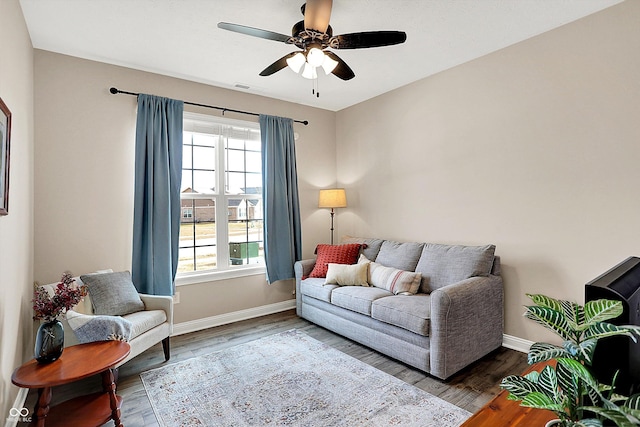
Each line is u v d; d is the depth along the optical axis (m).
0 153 1.66
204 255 3.72
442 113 3.42
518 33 2.69
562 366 0.91
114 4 2.23
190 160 3.65
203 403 2.18
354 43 2.16
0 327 1.72
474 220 3.17
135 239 3.09
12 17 1.99
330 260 3.71
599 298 0.89
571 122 2.55
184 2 2.23
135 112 3.22
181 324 3.46
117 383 2.43
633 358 0.87
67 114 2.89
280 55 3.00
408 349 2.58
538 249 2.75
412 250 3.39
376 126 4.13
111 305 2.57
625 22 2.29
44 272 2.76
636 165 2.27
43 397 1.63
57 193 2.83
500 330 2.86
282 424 1.96
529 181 2.79
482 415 1.13
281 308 4.17
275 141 4.05
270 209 3.95
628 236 2.31
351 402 2.17
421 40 2.78
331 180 4.68
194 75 3.41
